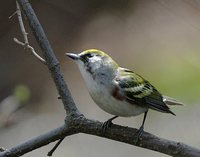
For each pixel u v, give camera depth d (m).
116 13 20.72
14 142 14.63
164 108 7.86
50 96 19.02
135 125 15.27
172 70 16.12
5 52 21.27
